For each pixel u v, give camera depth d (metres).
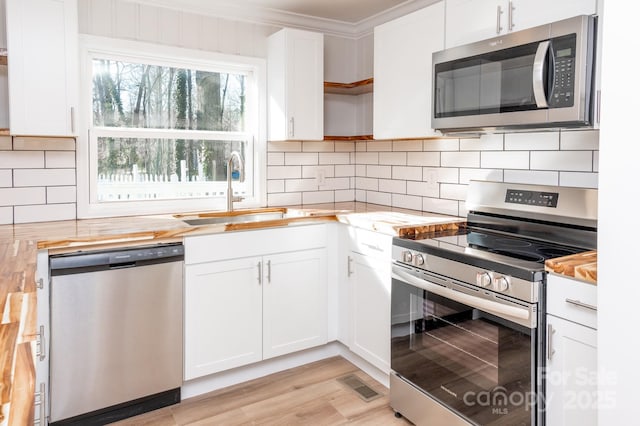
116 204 2.75
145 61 2.84
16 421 0.61
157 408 2.32
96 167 2.71
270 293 2.60
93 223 2.46
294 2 2.97
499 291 1.69
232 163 3.10
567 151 2.16
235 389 2.53
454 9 2.30
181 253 2.29
